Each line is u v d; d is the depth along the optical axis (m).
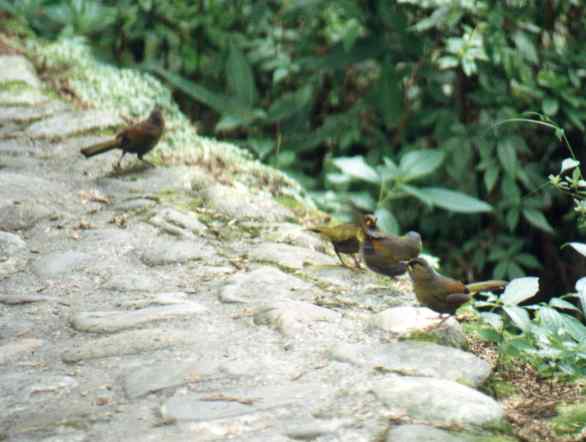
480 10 14.44
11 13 18.98
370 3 16.28
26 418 6.50
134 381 7.02
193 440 6.07
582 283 7.64
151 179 12.16
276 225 10.92
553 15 15.25
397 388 6.69
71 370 7.30
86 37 18.88
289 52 17.81
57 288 9.16
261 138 16.94
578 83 14.48
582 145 15.30
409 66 15.90
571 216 14.56
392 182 15.52
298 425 6.24
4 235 10.29
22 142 13.31
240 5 18.30
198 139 14.15
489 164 14.40
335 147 17.16
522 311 7.37
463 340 7.80
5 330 8.14
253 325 8.16
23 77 15.52
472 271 15.62
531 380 7.33
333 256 10.16
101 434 6.20
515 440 6.21
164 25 18.56
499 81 14.95
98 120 14.09
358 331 7.92
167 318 8.27
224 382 6.96
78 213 11.09
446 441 6.03
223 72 18.38
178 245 10.16
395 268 8.68
